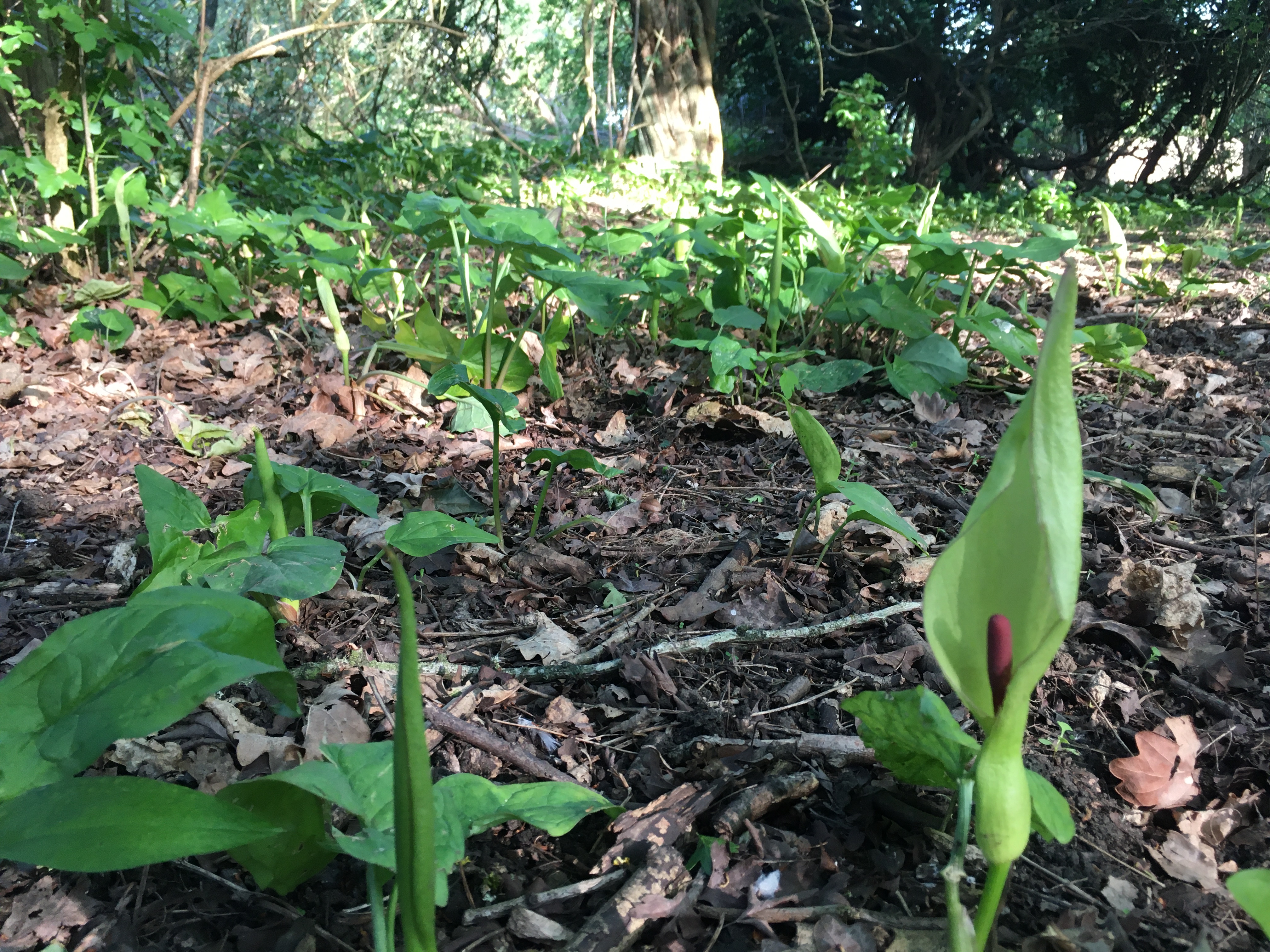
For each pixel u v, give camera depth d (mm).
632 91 15547
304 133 12328
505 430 3549
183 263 5707
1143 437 3564
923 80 21984
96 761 1646
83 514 2770
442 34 13516
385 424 3631
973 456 3316
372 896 1144
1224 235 11055
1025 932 1343
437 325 3656
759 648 2117
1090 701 1916
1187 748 1723
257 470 2055
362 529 2637
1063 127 27250
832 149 22234
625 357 4371
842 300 4062
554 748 1783
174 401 3826
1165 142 22453
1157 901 1410
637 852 1438
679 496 3014
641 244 4809
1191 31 20344
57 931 1350
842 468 3221
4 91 5891
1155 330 5379
